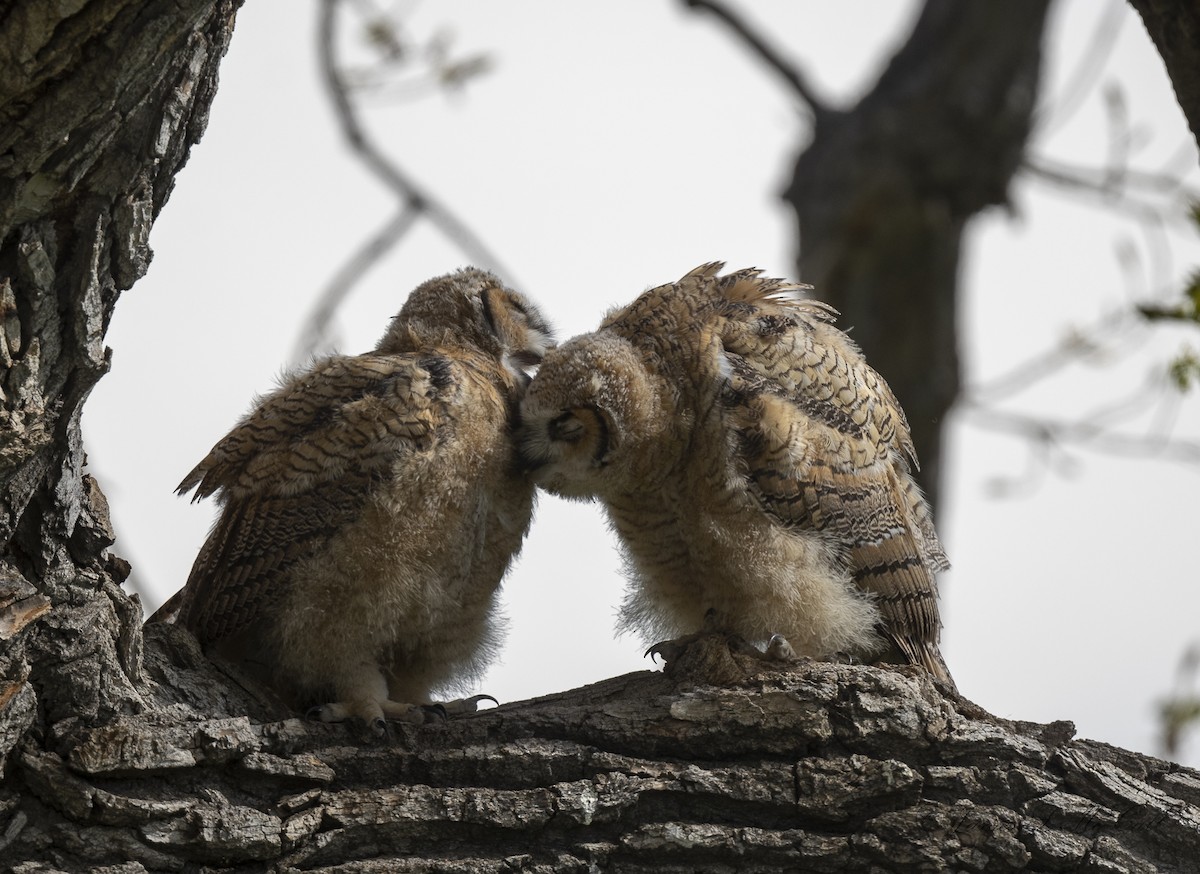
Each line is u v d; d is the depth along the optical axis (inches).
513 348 473.7
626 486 442.6
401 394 402.9
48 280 308.2
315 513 399.5
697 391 438.9
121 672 340.8
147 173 310.7
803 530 436.1
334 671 403.2
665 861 351.9
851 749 363.3
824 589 433.7
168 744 334.0
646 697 381.4
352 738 363.3
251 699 377.1
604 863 350.3
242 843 331.9
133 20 283.9
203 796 336.8
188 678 371.2
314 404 415.2
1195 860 359.3
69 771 327.9
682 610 461.4
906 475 505.0
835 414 453.4
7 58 283.1
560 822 350.0
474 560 421.7
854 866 354.0
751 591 434.0
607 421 429.4
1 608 320.5
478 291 476.4
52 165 297.9
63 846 326.3
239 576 403.5
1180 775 379.9
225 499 430.3
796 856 352.5
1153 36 421.4
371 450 398.0
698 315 455.2
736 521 432.1
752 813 358.0
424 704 401.1
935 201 948.0
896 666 404.5
